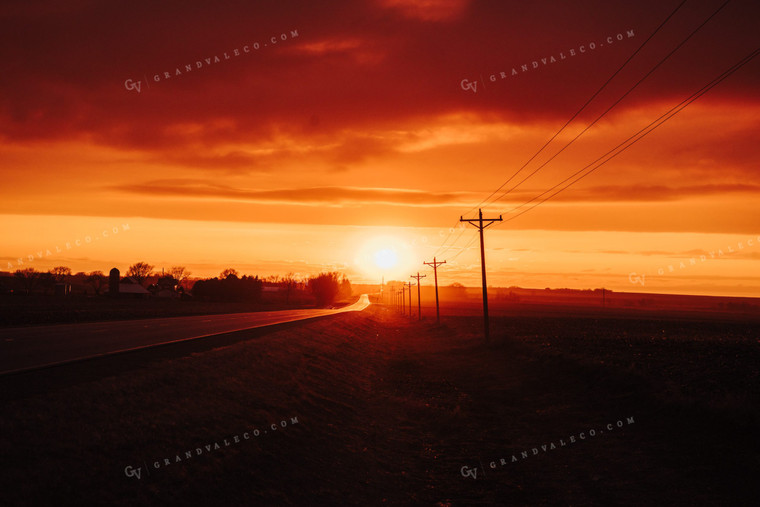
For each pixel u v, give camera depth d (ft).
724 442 50.93
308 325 177.88
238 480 41.22
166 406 50.55
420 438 64.64
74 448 36.60
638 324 295.69
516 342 140.36
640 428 59.72
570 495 44.83
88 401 45.91
